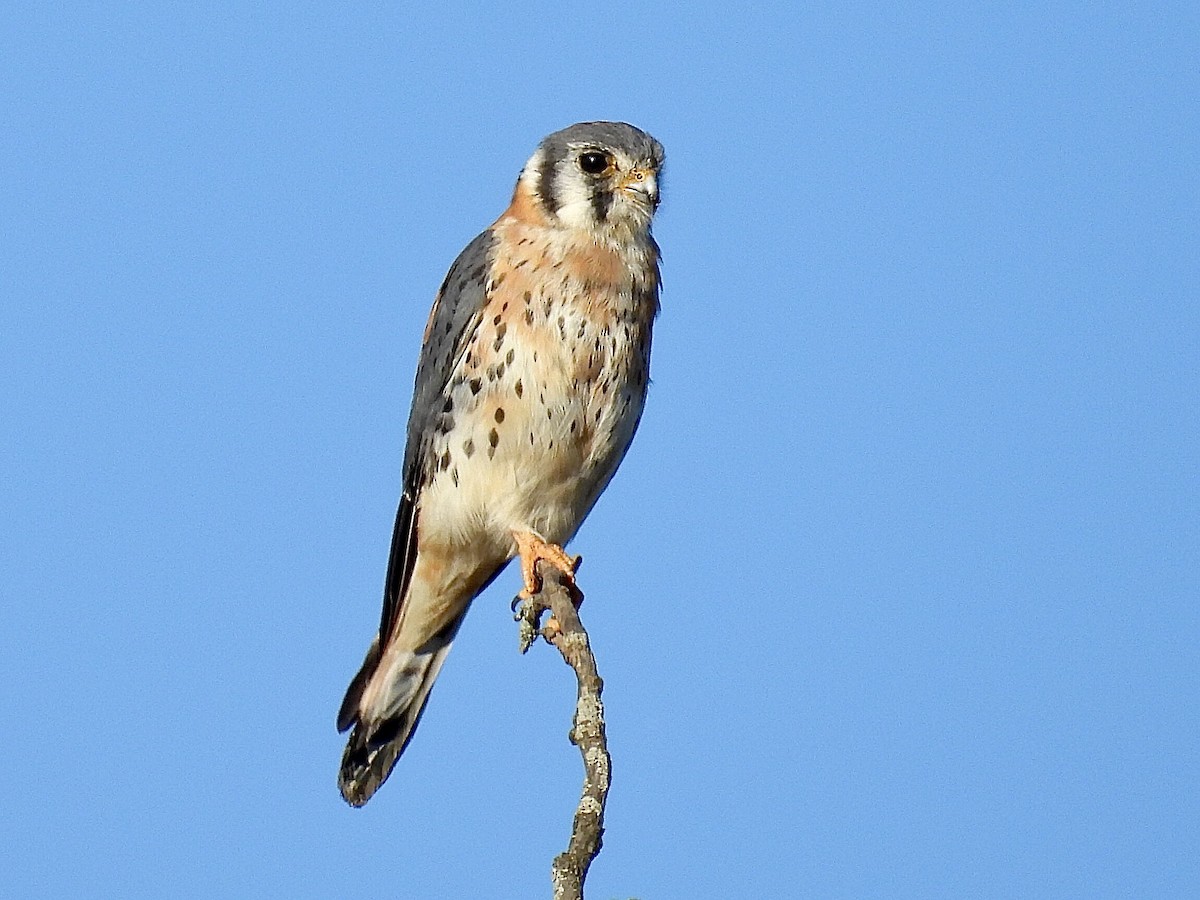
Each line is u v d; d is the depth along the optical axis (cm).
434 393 1115
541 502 1118
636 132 1106
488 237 1117
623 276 1085
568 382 1075
